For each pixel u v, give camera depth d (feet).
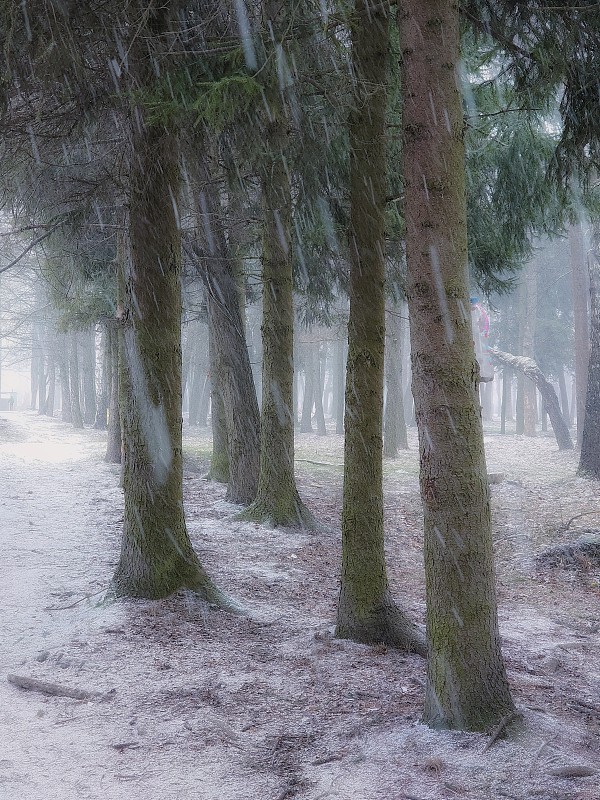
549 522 44.34
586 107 21.70
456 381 15.51
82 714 16.66
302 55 22.25
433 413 15.62
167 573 26.48
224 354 48.75
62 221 36.04
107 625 23.29
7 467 66.23
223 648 21.91
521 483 61.11
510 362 92.73
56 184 34.14
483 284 46.55
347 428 23.90
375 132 22.61
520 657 22.93
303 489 58.13
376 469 23.76
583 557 35.96
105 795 13.10
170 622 23.90
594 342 59.82
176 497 27.07
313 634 23.81
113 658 20.40
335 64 22.80
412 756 14.35
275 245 40.91
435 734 15.19
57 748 14.93
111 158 33.53
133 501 26.68
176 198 26.55
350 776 13.74
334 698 18.07
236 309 49.08
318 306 59.36
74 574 29.68
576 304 94.84
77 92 24.17
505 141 37.70
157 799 12.98
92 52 23.82
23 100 24.30
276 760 14.51
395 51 27.53
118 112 26.96
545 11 20.39
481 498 15.76
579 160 23.31
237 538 38.88
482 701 15.52
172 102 20.99
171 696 17.83
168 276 26.61
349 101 22.54
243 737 15.58
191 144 27.27
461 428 15.57
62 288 56.65
